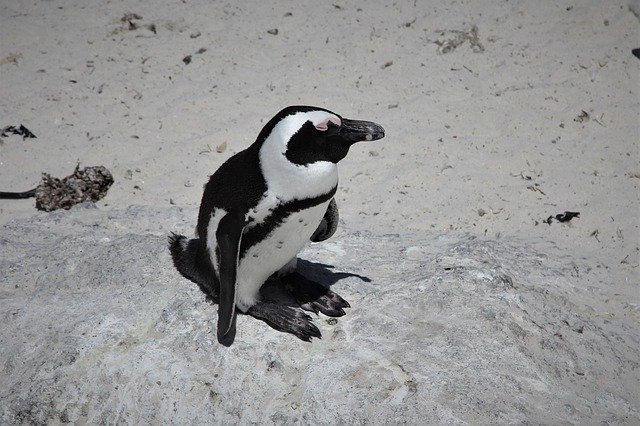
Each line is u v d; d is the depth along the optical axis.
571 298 19.30
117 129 28.52
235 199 15.59
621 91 28.50
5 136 28.22
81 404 16.61
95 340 17.23
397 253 20.78
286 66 31.50
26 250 21.09
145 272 18.89
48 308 18.53
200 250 17.28
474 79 29.89
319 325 17.23
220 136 27.75
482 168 25.52
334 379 15.79
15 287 19.84
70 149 27.58
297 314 16.98
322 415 15.35
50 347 17.42
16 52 33.25
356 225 23.30
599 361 16.89
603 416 15.39
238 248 15.38
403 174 25.42
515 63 30.56
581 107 27.88
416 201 24.28
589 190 24.20
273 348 16.52
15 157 27.25
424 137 27.03
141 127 28.56
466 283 18.03
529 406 15.31
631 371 16.94
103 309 18.03
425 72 30.50
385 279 18.97
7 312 18.58
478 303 17.45
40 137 28.25
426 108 28.50
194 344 16.80
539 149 26.16
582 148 26.03
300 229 15.71
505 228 22.97
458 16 33.81
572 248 22.00
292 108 15.16
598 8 32.97
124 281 18.78
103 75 31.70
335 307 17.42
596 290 19.94
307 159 14.91
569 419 15.16
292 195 15.08
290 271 17.83
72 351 17.06
